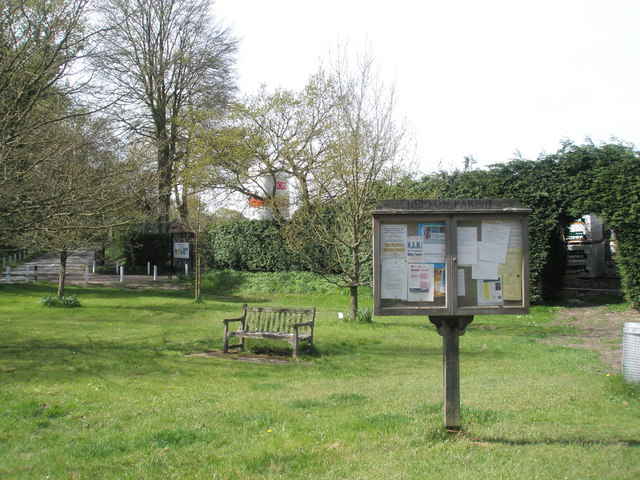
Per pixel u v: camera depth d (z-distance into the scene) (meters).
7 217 9.68
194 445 5.15
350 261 22.17
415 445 4.96
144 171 12.68
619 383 7.26
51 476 4.33
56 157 10.05
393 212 4.95
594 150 17.62
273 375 8.93
